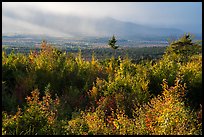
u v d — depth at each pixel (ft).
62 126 25.00
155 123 24.71
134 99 35.42
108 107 33.17
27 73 41.86
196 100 37.83
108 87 39.14
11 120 24.84
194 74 40.98
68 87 41.16
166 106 25.58
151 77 43.34
